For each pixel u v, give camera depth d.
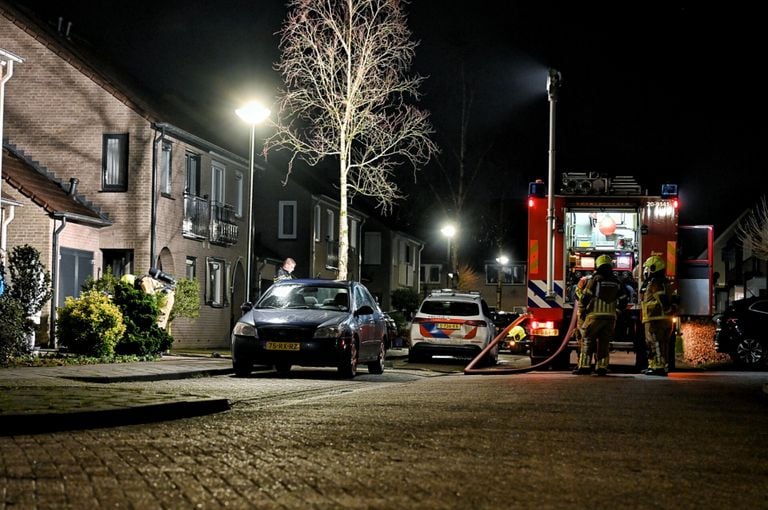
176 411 10.75
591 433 8.94
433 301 26.38
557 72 19.17
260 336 17.67
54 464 7.18
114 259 30.08
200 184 33.66
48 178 29.56
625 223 20.09
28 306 21.64
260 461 7.30
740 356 23.84
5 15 29.95
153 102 32.84
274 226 45.84
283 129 33.09
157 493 6.06
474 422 9.75
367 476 6.64
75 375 15.62
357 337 18.48
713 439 8.70
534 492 6.13
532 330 20.09
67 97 29.84
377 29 32.06
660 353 18.06
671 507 5.79
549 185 19.50
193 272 33.72
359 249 55.62
